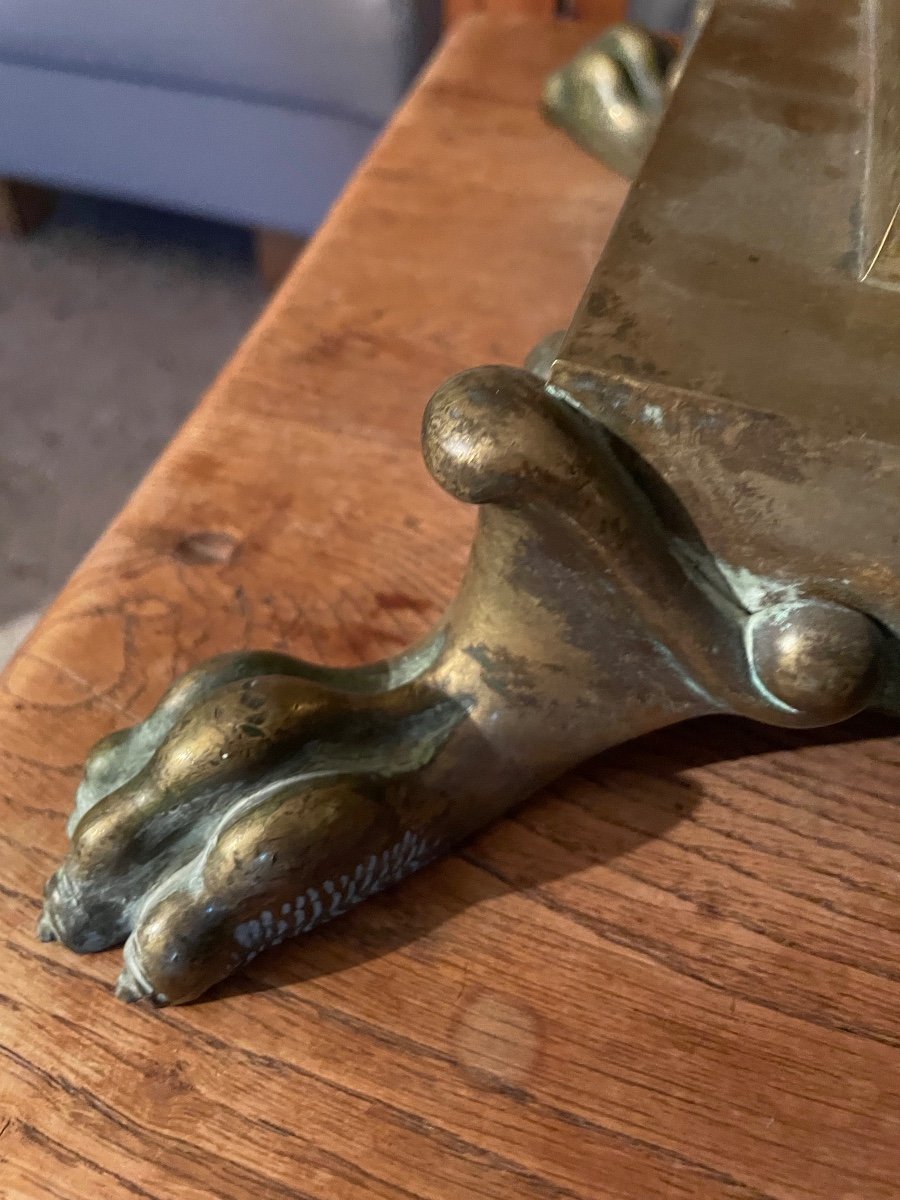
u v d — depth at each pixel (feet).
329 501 1.04
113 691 0.93
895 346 0.68
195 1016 0.79
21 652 0.96
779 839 0.85
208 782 0.75
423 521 1.02
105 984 0.80
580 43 1.42
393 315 1.16
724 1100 0.76
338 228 1.23
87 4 1.80
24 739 0.90
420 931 0.82
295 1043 0.78
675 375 0.67
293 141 1.91
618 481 0.69
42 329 2.27
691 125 0.80
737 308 0.70
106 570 1.00
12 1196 0.74
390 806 0.77
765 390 0.67
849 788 0.87
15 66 1.99
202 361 2.20
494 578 0.76
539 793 0.87
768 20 0.87
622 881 0.84
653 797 0.87
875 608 0.72
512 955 0.81
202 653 0.95
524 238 1.21
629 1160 0.74
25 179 2.25
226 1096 0.76
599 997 0.80
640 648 0.76
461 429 0.66
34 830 0.86
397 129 1.33
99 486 2.02
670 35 1.37
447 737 0.80
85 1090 0.77
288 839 0.73
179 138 2.00
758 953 0.81
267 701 0.76
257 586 0.99
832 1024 0.78
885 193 0.72
